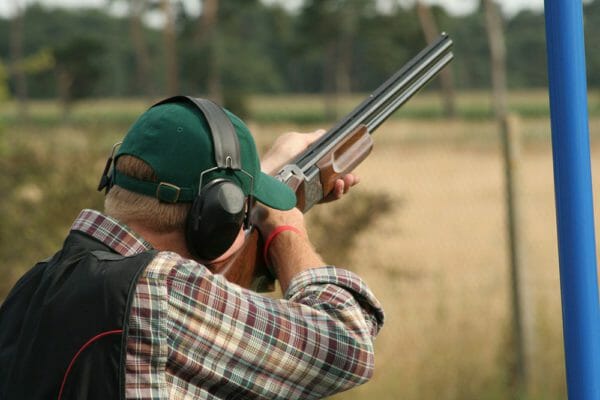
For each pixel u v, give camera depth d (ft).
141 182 15.57
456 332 55.72
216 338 14.96
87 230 15.89
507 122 51.47
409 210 142.31
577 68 15.56
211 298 14.94
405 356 53.67
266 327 15.23
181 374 14.87
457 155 240.94
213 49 631.15
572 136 15.56
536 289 73.26
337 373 15.71
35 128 66.80
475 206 151.94
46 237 61.05
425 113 627.46
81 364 14.44
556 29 15.65
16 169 61.00
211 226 15.44
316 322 15.67
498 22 435.12
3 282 61.26
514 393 50.78
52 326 14.88
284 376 15.47
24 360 15.02
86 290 14.87
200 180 15.44
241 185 15.99
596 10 205.05
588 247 15.53
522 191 51.47
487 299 66.74
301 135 21.50
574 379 15.64
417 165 214.07
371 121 21.72
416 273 67.56
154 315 14.51
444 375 51.62
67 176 61.26
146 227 15.72
